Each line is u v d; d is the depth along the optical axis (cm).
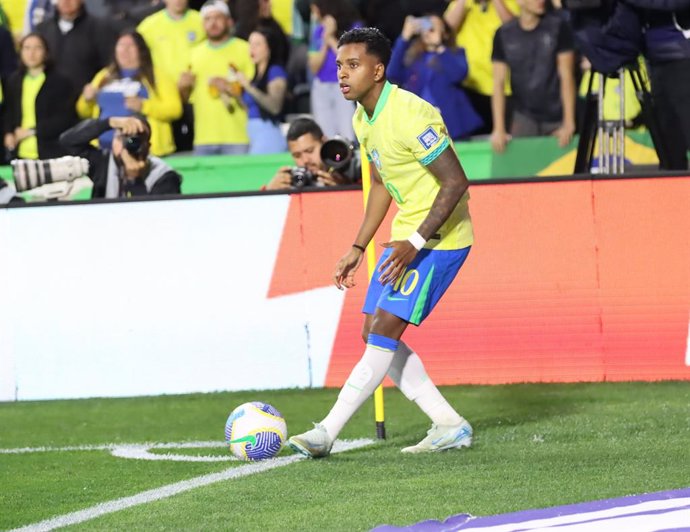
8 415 2473
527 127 3269
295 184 2752
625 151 3167
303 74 3684
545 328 2525
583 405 2259
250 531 1399
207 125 3459
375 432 2095
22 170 2920
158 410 2450
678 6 2583
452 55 3328
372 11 3472
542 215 2516
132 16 3716
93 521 1504
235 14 3575
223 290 2603
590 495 1498
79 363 2634
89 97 3459
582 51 2703
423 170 1748
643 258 2491
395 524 1395
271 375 2606
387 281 1709
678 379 2492
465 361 2552
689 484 1549
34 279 2633
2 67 3716
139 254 2611
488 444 1916
